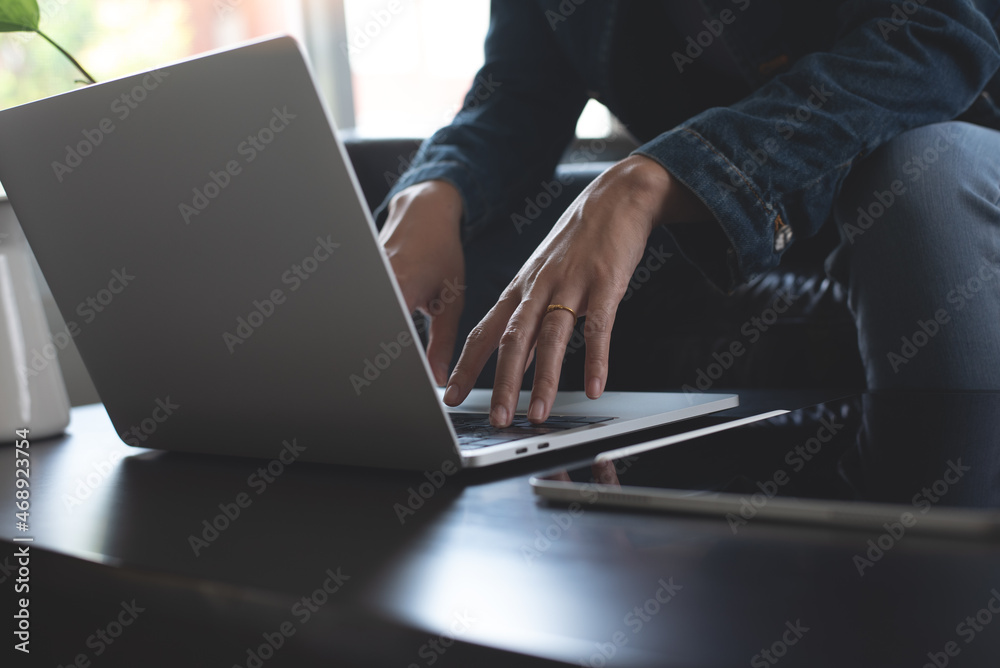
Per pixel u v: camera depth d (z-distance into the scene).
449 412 0.68
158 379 0.59
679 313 1.44
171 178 0.48
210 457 0.62
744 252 0.74
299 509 0.43
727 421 0.61
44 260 0.60
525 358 0.58
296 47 0.40
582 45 1.20
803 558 0.30
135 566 0.35
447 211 1.08
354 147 1.77
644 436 0.57
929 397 0.68
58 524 0.43
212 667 0.32
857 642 0.23
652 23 1.19
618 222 0.66
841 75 0.80
